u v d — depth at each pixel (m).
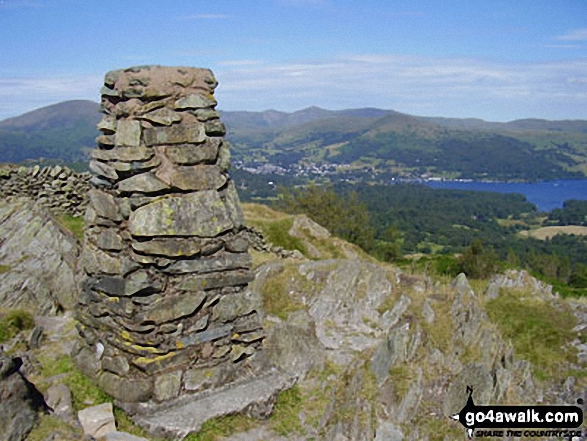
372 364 2.49
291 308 3.48
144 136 2.30
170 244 2.30
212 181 2.44
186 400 2.34
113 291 2.30
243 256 2.53
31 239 3.82
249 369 2.59
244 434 2.31
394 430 2.19
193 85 2.40
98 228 2.43
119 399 2.27
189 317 2.39
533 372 3.24
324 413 2.43
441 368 2.44
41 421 1.98
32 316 3.06
